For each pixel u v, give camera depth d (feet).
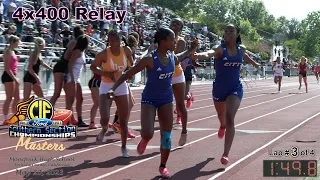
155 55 19.01
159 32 18.89
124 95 23.07
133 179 19.15
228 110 21.29
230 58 21.58
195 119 38.04
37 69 32.86
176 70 24.49
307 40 304.71
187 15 292.81
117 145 26.27
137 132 31.09
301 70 78.79
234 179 19.03
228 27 21.76
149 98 19.39
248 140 27.58
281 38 278.87
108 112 23.71
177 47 26.66
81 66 32.07
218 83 22.17
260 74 141.90
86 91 68.23
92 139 28.02
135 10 131.34
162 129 19.49
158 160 22.54
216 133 30.42
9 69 32.94
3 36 62.64
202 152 24.29
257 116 40.06
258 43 245.86
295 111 44.32
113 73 23.35
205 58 21.02
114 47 23.36
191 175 19.74
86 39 31.01
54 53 69.41
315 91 78.59
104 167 21.16
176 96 24.75
